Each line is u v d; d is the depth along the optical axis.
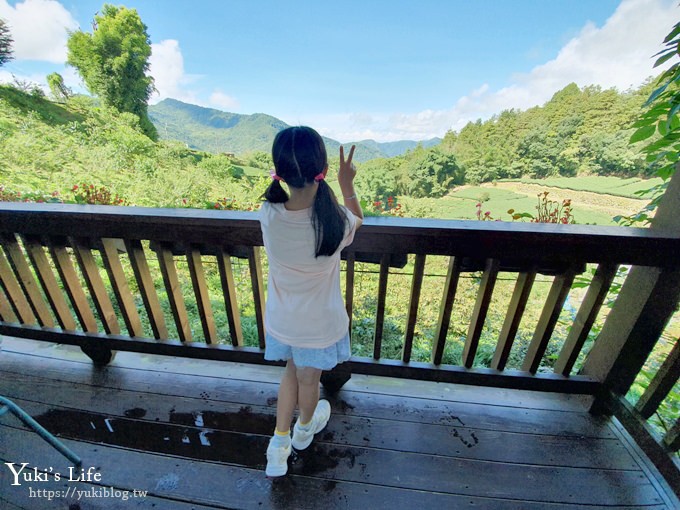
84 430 1.37
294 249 0.82
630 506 1.12
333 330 1.00
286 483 1.17
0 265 1.58
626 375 1.35
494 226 1.15
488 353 2.70
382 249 1.23
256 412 1.46
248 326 3.02
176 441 1.32
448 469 1.24
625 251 1.13
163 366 1.72
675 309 1.20
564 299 1.27
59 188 7.64
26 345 1.85
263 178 10.18
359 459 1.26
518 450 1.31
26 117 13.10
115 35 20.80
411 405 1.51
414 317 1.39
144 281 1.49
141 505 1.11
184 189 9.23
